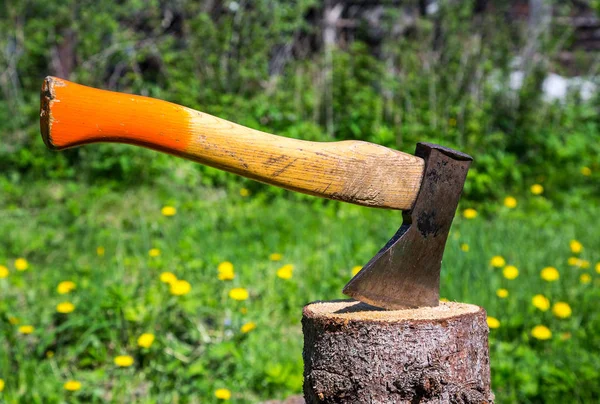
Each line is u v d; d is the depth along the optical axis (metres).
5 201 2.68
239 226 2.32
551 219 2.51
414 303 0.85
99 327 1.44
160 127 0.73
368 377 0.81
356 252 2.01
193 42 3.14
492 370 1.32
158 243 2.12
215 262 1.80
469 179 2.71
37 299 1.71
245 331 1.42
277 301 1.69
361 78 3.17
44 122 0.70
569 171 3.01
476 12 3.50
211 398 1.31
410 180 0.82
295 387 1.34
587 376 1.29
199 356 1.42
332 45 3.30
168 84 3.23
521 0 4.13
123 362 1.28
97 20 3.13
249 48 3.17
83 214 2.52
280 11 3.25
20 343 1.43
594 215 2.58
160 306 1.52
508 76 3.22
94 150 2.94
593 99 3.46
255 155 0.76
